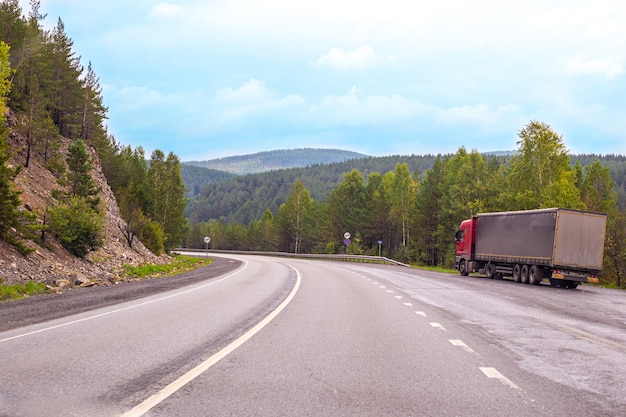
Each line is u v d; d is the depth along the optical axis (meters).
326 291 19.31
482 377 6.36
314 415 4.76
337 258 69.31
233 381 6.00
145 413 4.76
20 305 13.80
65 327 10.09
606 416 4.84
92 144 61.47
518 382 6.13
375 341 8.88
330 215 109.62
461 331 10.20
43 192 35.91
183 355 7.48
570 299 19.14
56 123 57.75
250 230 153.50
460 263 37.47
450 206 80.12
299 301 15.55
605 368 7.01
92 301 14.98
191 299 15.83
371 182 112.12
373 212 100.94
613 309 15.69
